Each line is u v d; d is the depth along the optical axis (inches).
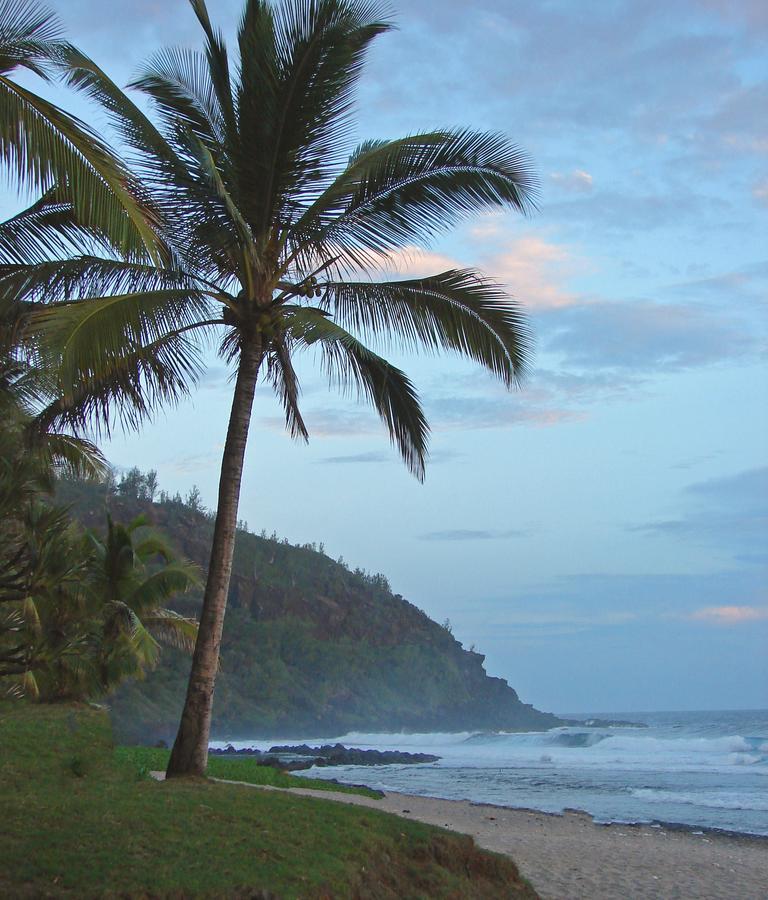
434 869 310.0
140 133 425.7
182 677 4495.6
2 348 454.6
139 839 258.5
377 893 271.0
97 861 237.9
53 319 376.8
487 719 6998.0
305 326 420.8
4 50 304.7
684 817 799.7
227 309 453.4
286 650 6363.2
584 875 453.4
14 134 272.8
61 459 670.5
